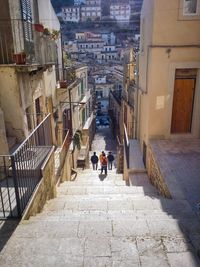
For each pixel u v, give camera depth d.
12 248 3.47
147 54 9.80
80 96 19.64
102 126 36.94
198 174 7.02
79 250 3.37
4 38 6.80
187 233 3.72
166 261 3.13
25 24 7.82
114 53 57.81
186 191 6.09
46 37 9.23
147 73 9.88
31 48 8.17
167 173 7.09
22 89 7.02
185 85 9.66
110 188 8.63
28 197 4.82
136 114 13.11
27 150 5.01
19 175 4.57
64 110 13.93
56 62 11.50
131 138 14.09
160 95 9.47
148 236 3.64
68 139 12.67
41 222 4.16
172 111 9.89
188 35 8.88
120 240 3.55
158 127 9.79
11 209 4.28
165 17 8.73
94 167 15.60
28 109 7.86
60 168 9.55
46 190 6.21
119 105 23.75
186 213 4.97
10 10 6.67
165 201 5.76
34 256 3.30
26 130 7.29
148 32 9.76
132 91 14.74
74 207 6.12
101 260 3.17
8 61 6.98
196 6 8.66
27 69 6.55
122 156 14.34
